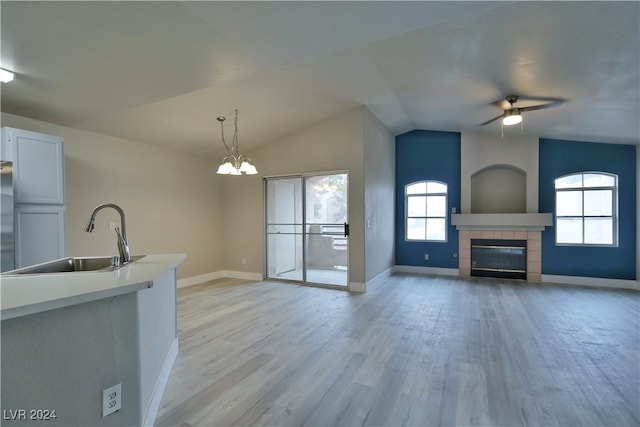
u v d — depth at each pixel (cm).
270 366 273
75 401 149
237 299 486
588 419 201
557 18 231
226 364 276
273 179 620
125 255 247
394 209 704
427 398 225
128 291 155
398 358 287
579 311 423
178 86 284
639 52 256
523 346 312
